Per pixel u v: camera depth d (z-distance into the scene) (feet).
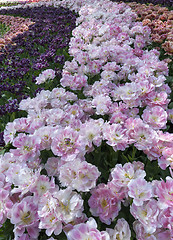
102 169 6.82
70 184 5.17
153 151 5.92
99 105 8.09
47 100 8.89
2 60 15.51
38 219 4.76
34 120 7.22
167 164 5.54
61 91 9.16
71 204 4.82
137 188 4.73
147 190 4.72
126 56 12.25
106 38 15.69
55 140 5.60
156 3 29.60
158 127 6.98
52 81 11.91
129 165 5.47
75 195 4.95
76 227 4.35
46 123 7.59
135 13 21.98
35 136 5.83
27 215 4.91
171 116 8.44
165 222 4.56
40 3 38.22
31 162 6.01
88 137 6.34
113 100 9.69
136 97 7.99
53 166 6.16
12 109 9.31
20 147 5.75
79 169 5.21
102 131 6.74
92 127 6.22
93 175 5.32
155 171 6.58
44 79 11.08
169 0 28.37
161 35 15.66
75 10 27.04
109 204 5.12
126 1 31.81
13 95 11.42
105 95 9.32
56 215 4.42
